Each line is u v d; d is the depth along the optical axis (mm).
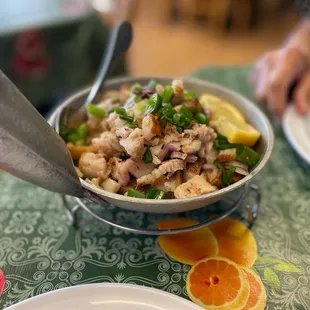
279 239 671
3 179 826
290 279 595
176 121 634
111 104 758
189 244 662
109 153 670
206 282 590
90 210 689
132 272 611
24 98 473
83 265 625
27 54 1626
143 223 709
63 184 537
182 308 504
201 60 3125
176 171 642
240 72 1229
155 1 3967
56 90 1804
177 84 694
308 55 1103
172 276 603
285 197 770
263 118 717
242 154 678
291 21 3691
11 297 570
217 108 752
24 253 648
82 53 1762
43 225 707
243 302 558
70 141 721
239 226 697
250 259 631
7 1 1801
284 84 1009
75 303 517
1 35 1518
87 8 1771
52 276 605
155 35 3584
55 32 1655
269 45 3318
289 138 876
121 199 549
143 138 611
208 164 665
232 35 3539
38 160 486
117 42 850
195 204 564
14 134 450
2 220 716
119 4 1839
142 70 2979
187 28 3703
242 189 751
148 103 660
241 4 3467
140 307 511
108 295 526
